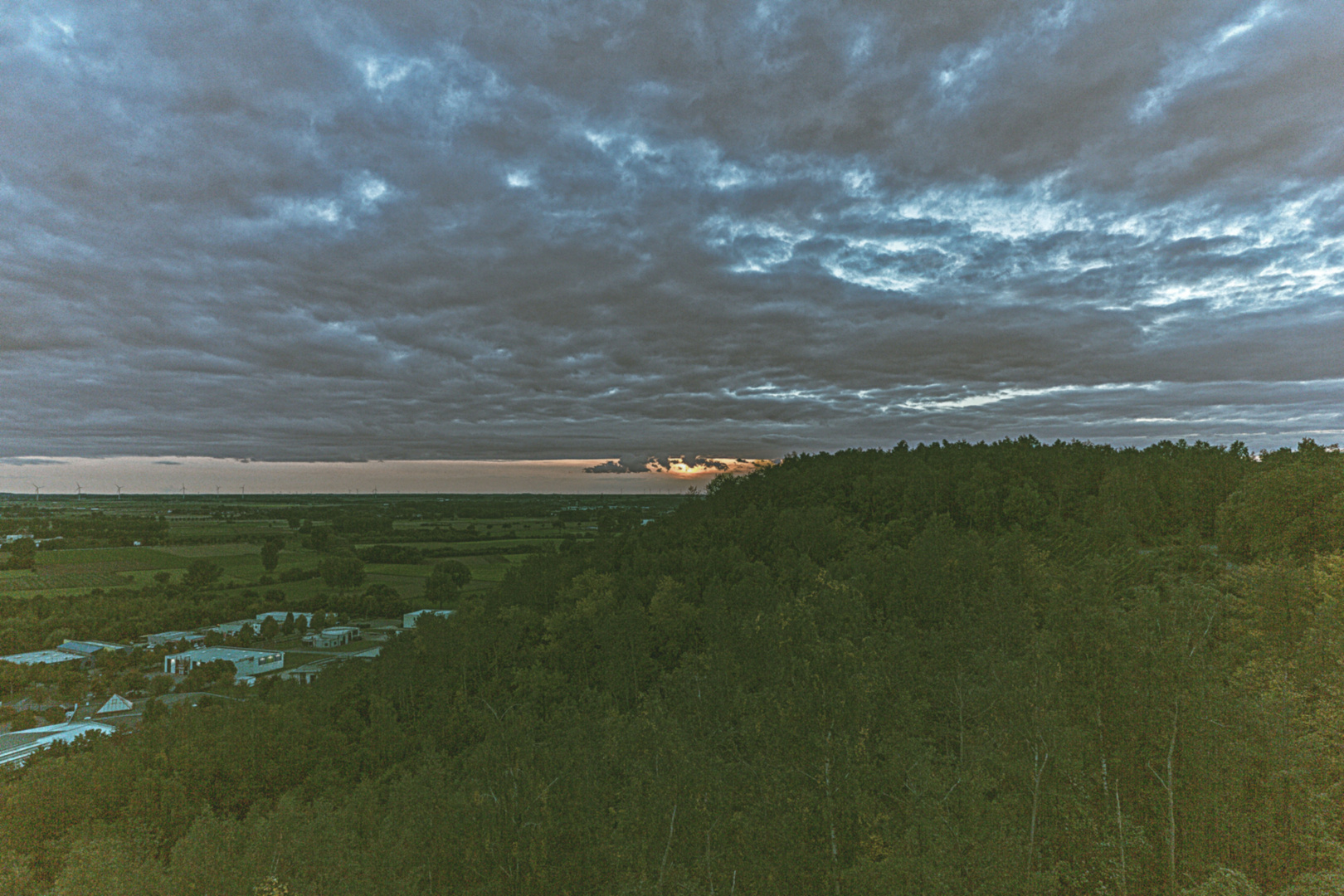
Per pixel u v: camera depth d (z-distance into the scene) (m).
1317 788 45.69
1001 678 60.00
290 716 114.62
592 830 70.62
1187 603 63.12
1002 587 82.25
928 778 52.41
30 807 88.81
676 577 141.50
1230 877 41.12
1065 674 58.75
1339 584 65.75
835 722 65.25
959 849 48.00
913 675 72.00
